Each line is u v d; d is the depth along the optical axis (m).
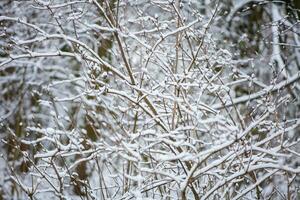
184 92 4.92
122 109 4.64
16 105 10.30
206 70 4.85
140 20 5.57
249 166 4.05
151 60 5.29
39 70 10.66
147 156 4.77
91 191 4.94
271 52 9.22
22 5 9.73
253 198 4.93
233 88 8.94
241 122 4.66
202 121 4.11
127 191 4.57
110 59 7.81
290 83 7.44
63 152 4.39
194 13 5.39
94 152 4.52
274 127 4.60
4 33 5.46
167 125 4.65
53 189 4.82
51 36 4.80
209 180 4.61
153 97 5.16
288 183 4.48
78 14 4.97
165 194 4.61
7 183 8.16
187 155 3.91
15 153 7.39
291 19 9.56
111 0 5.93
